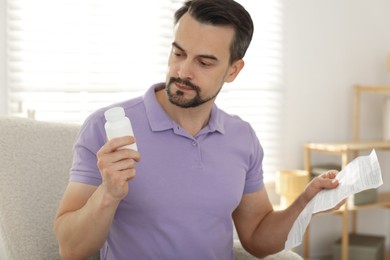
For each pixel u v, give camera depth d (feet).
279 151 9.92
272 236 5.06
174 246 4.53
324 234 10.56
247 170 5.09
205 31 4.22
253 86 9.50
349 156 10.70
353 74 10.63
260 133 9.72
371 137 10.96
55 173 5.20
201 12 4.22
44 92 7.82
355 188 4.21
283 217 5.03
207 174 4.64
